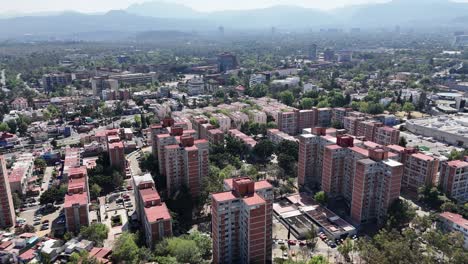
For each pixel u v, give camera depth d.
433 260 188.00
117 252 194.25
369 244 196.62
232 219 190.00
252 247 186.12
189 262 191.38
